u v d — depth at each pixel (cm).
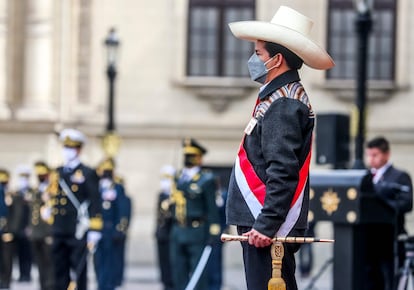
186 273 3922
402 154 6506
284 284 1622
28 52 6556
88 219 3881
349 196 2723
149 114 6556
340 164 3291
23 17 6569
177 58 6575
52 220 3884
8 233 5231
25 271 5697
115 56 5816
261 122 1641
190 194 3872
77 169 3891
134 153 6544
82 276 3906
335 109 6494
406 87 6512
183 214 3884
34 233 4488
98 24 6612
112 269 4788
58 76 6581
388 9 6550
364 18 3969
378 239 2833
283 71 1658
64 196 3878
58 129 6512
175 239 3906
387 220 2739
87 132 6531
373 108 6525
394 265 2727
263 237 1603
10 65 6531
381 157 3092
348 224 2734
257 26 1645
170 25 6594
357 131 3816
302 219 1653
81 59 6606
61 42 6594
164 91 6569
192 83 6544
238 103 6569
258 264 1648
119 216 4866
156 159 6544
